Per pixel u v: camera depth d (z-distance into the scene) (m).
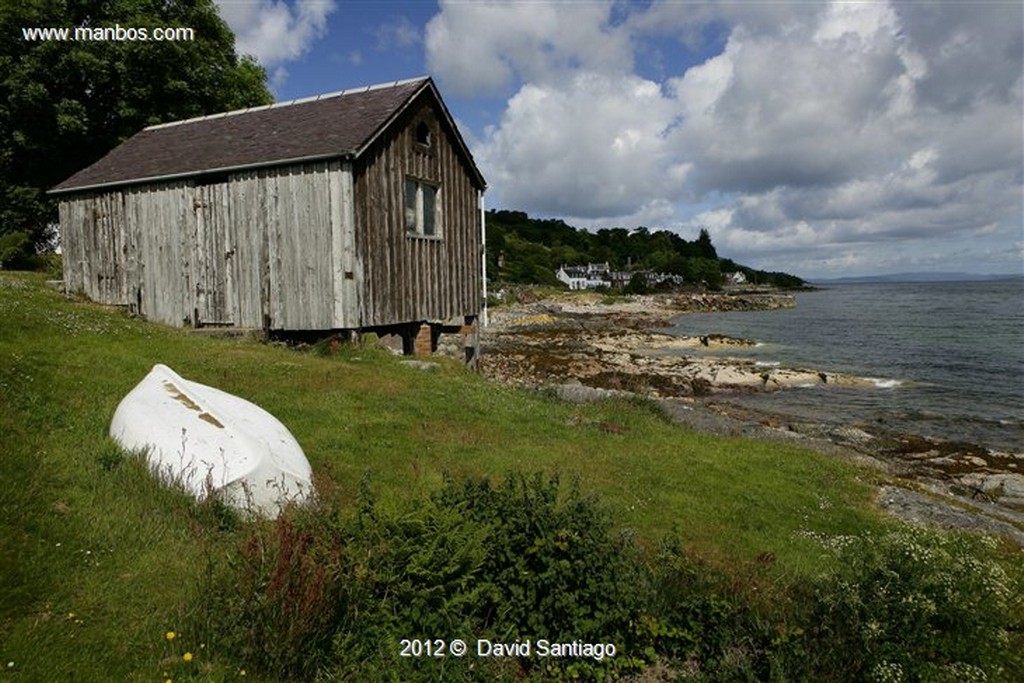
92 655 4.05
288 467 6.77
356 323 14.70
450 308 18.31
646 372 28.31
